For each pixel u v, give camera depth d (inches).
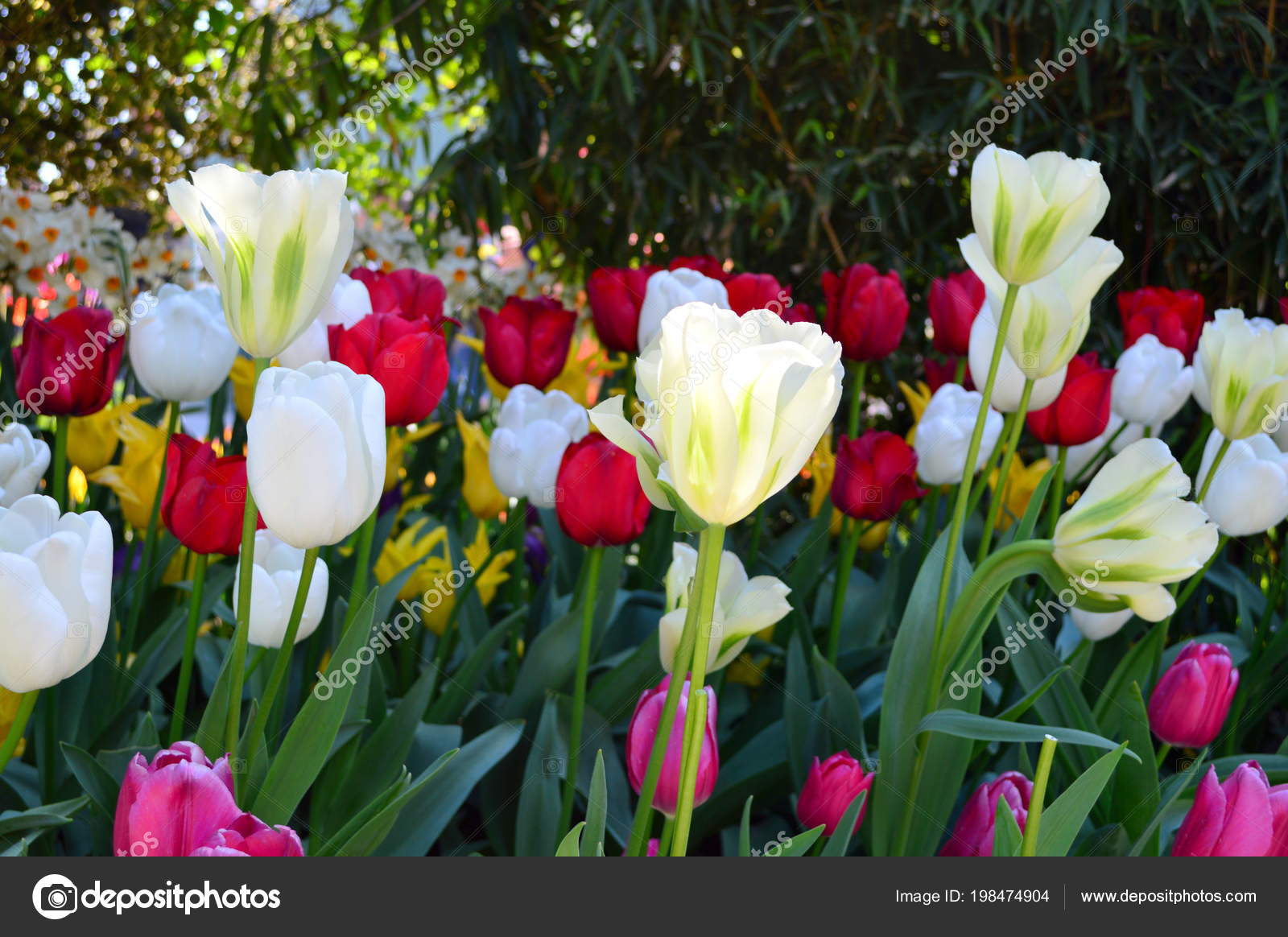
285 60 102.7
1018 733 29.1
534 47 96.7
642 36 85.2
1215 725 37.9
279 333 26.7
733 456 20.5
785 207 87.0
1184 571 29.8
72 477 49.0
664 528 55.7
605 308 53.5
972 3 82.2
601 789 27.3
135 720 40.8
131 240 82.3
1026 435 72.2
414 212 103.9
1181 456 81.8
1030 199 31.0
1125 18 79.7
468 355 83.7
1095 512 30.8
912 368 94.0
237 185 25.8
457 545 53.9
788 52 93.0
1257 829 28.2
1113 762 27.8
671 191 92.4
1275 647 47.4
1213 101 85.4
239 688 29.2
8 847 27.9
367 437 25.8
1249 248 83.8
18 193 71.2
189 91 109.7
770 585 32.3
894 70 84.7
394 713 37.6
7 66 98.7
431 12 91.5
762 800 44.6
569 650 44.4
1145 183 86.4
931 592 35.7
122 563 52.9
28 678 23.6
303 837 40.7
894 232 93.0
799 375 19.9
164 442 42.6
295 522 25.5
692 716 23.8
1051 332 34.8
